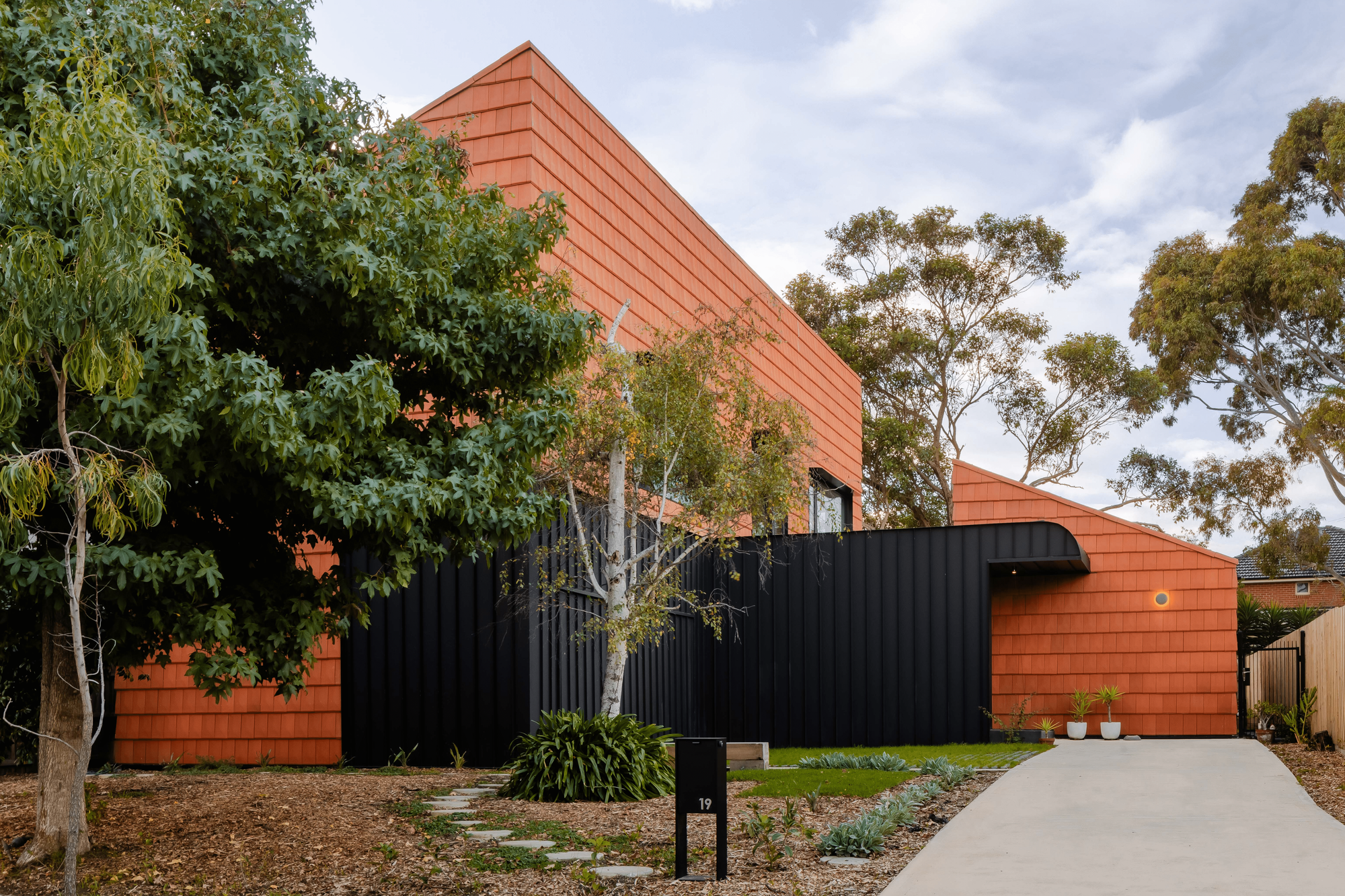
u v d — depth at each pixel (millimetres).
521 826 7699
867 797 8875
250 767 12930
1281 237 26766
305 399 6086
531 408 7805
